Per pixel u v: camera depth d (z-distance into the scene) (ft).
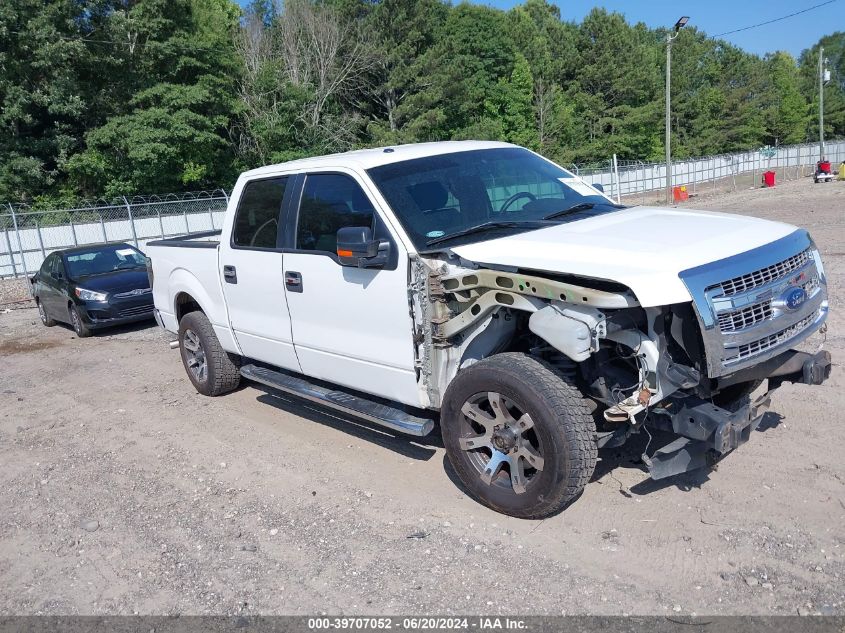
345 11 147.33
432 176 15.65
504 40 169.68
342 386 17.92
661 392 11.63
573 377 13.47
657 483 14.33
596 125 198.90
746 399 13.73
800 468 14.33
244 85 133.49
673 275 11.07
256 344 19.19
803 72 329.11
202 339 21.79
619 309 11.85
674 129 244.22
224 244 19.45
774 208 75.66
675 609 10.59
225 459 17.83
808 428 16.10
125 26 115.85
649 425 12.91
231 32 144.46
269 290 17.84
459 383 13.39
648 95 212.84
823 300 13.50
